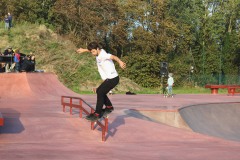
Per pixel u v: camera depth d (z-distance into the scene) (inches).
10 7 1705.2
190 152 311.9
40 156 286.7
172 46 2053.4
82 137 381.4
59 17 1840.6
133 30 1971.0
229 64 2301.9
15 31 1408.7
